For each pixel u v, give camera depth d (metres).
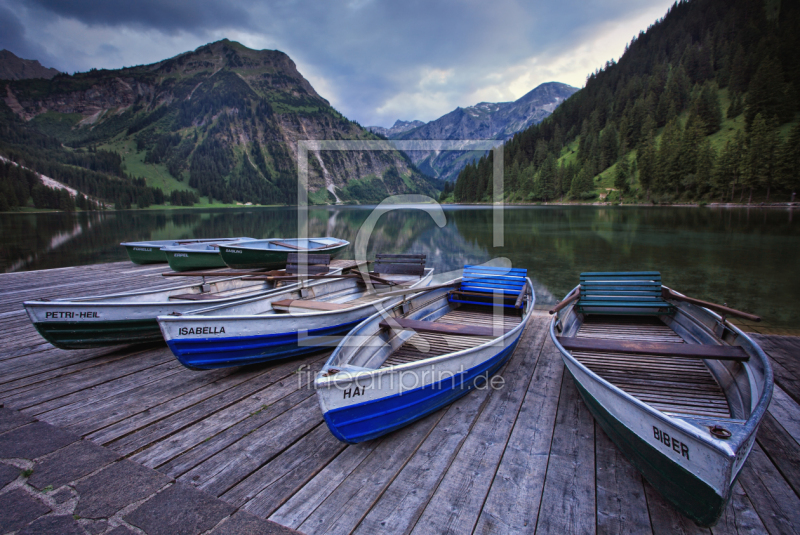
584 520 2.73
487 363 4.58
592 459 3.39
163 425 3.98
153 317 5.87
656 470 2.77
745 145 78.75
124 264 15.02
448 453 3.51
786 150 68.75
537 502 2.90
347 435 3.37
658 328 6.04
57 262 19.48
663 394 4.02
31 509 2.75
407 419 3.79
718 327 4.89
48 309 5.10
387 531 2.65
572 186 107.94
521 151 145.62
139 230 41.72
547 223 42.94
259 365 5.57
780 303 11.52
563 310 5.92
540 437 3.73
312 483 3.13
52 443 3.58
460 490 3.04
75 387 4.84
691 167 85.12
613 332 5.91
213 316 4.75
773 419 3.92
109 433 3.82
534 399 4.49
